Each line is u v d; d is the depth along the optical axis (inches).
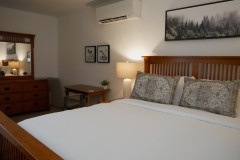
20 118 146.6
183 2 97.7
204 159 40.1
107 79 143.6
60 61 188.7
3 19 153.6
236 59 80.0
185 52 98.9
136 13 114.0
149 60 112.2
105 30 141.6
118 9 119.5
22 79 165.8
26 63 168.2
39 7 151.9
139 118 67.4
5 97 145.7
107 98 144.6
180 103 80.6
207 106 71.7
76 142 47.5
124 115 70.7
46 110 170.9
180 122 63.3
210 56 86.0
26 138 46.4
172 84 85.9
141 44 118.4
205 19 89.6
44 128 56.8
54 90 189.2
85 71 162.1
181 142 48.1
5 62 155.9
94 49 150.4
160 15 107.6
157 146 45.8
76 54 169.5
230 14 82.3
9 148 55.2
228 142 48.4
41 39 178.9
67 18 175.6
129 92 115.6
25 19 166.2
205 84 75.3
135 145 46.1
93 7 148.9
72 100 143.1
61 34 184.4
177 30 99.6
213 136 52.0
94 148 44.4
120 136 51.5
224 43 85.8
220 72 87.6
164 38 106.8
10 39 157.3
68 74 180.5
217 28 86.3
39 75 180.5
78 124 60.5
